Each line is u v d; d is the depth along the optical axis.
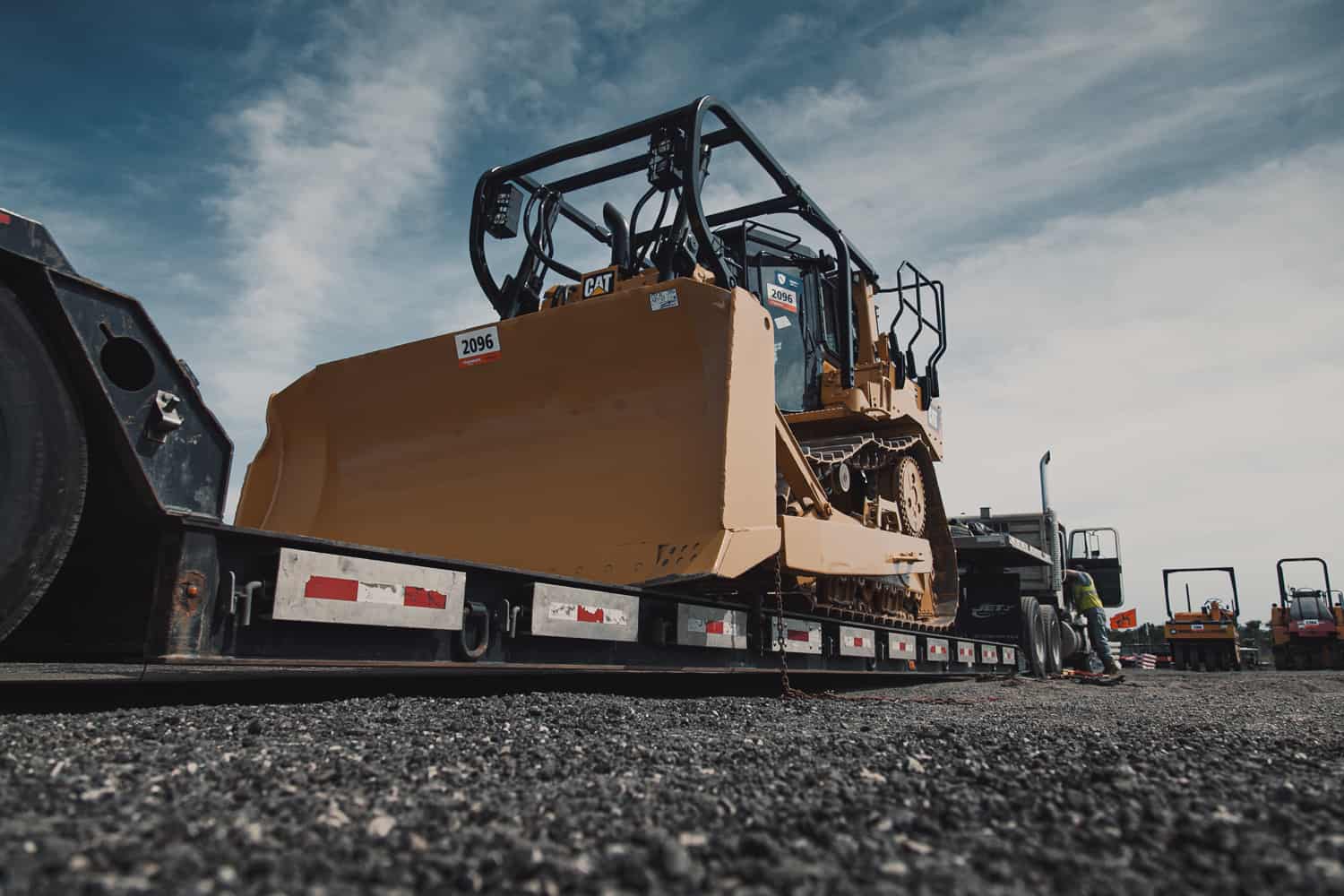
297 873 1.36
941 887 1.38
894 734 3.38
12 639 2.97
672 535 5.09
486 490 5.87
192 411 2.73
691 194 6.04
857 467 8.13
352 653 3.20
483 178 7.33
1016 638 12.27
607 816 1.79
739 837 1.64
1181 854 1.60
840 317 8.27
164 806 1.73
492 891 1.34
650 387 5.47
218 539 2.79
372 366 6.49
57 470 2.42
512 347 5.97
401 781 2.09
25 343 2.36
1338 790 2.22
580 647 4.27
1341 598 26.09
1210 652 25.61
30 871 1.27
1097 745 3.00
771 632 5.77
